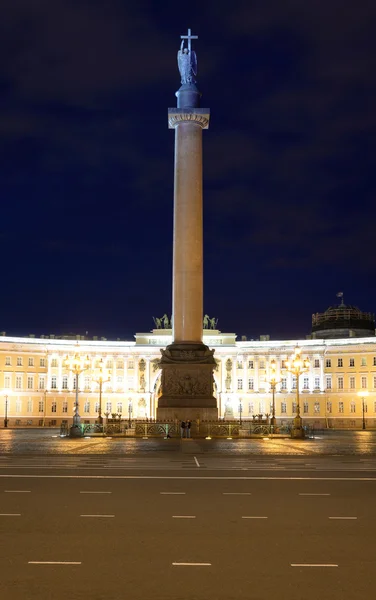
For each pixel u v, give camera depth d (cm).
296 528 1516
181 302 5900
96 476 2498
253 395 13238
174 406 5806
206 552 1295
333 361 12888
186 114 6019
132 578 1125
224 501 1894
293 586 1087
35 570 1169
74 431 5866
